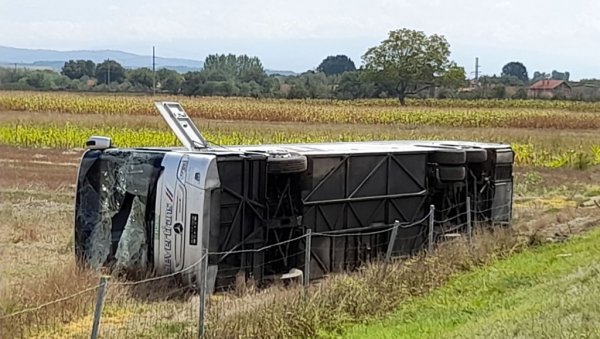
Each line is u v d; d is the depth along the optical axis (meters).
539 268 16.09
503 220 20.72
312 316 11.88
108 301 12.91
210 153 14.73
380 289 13.70
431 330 11.82
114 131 45.78
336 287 13.27
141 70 130.38
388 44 118.44
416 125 67.75
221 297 13.94
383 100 104.06
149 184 14.77
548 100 108.81
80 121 54.81
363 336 11.61
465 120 70.44
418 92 125.31
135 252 14.94
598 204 26.61
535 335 10.10
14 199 24.45
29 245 17.95
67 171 31.81
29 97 75.19
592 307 11.02
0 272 14.84
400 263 15.63
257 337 11.27
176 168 14.50
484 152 19.47
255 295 13.58
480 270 16.28
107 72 132.00
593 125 70.38
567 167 39.12
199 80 121.44
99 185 15.42
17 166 33.00
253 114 71.88
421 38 118.56
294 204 15.57
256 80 148.88
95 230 15.40
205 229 14.16
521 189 31.30
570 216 23.98
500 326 10.98
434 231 18.44
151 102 72.62
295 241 15.57
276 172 14.98
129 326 11.84
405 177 17.88
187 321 12.08
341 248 16.48
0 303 11.80
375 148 17.72
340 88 122.88
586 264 15.27
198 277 14.12
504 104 98.06
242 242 14.80
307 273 14.50
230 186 14.61
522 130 65.31
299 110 73.12
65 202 24.19
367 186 16.95
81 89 117.81
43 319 11.66
